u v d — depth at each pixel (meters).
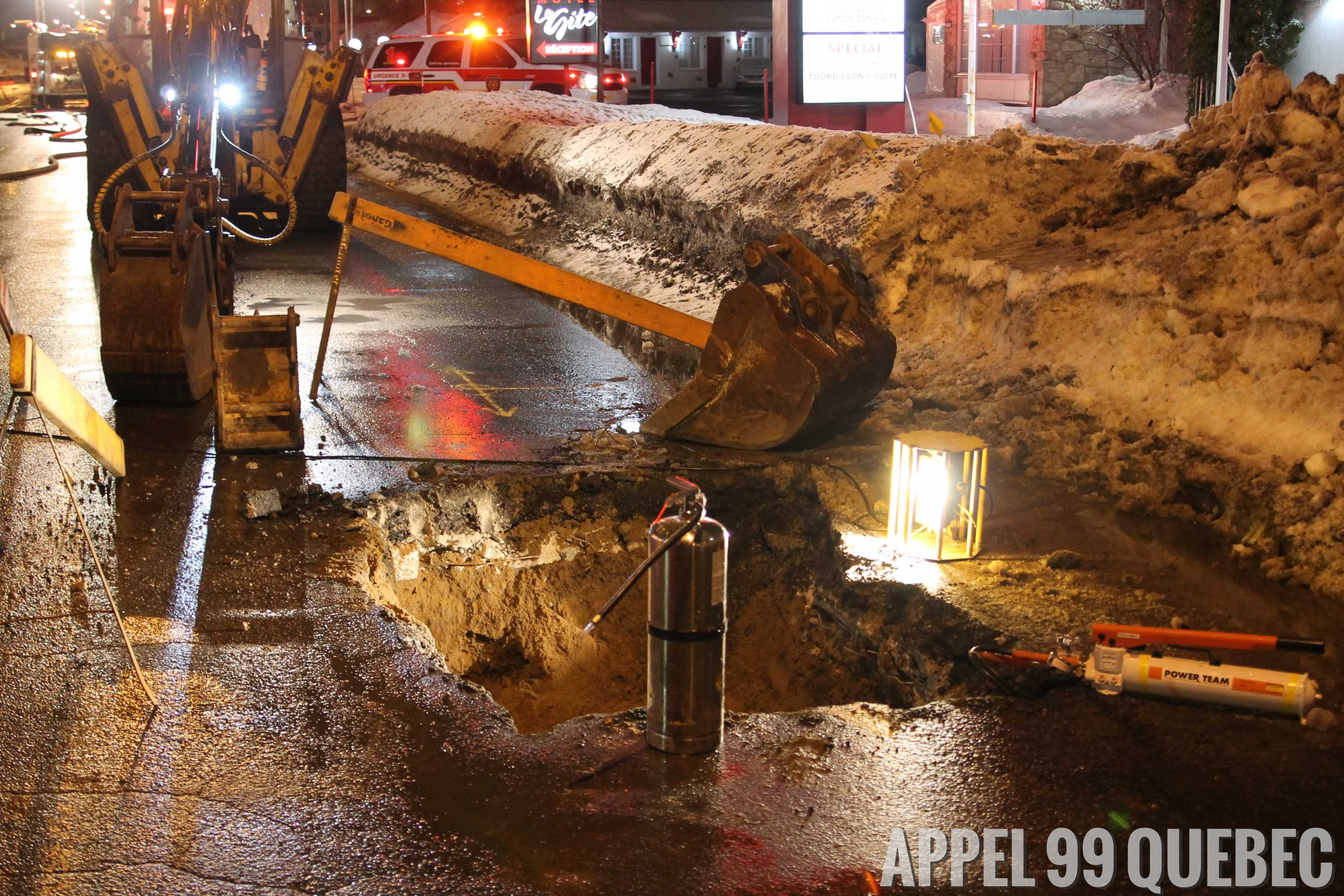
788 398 6.66
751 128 12.19
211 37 9.81
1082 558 5.30
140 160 7.96
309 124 12.86
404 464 6.63
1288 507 5.32
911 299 8.63
